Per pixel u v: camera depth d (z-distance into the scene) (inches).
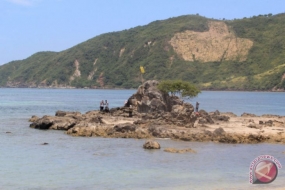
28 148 1646.2
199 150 1612.9
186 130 1920.5
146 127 2049.7
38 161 1400.1
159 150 1599.4
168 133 1894.7
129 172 1250.6
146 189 1074.7
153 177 1195.3
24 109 4109.3
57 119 2315.5
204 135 1851.6
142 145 1702.8
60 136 1972.2
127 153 1536.7
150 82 3019.2
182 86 3371.1
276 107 5128.0
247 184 1121.4
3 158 1448.1
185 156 1489.9
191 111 2217.0
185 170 1280.8
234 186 1101.1
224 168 1314.0
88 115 2694.4
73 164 1354.6
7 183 1125.7
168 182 1143.0
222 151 1601.9
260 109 4702.3
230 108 4776.1
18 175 1210.6
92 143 1758.1
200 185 1112.2
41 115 3346.5
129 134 1916.8
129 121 2421.3
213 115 2726.4
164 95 2940.5
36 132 2134.6
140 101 2960.1
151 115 2324.1
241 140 1820.9
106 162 1386.6
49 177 1189.7
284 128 2209.6
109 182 1140.5
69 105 4985.2
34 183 1127.6
